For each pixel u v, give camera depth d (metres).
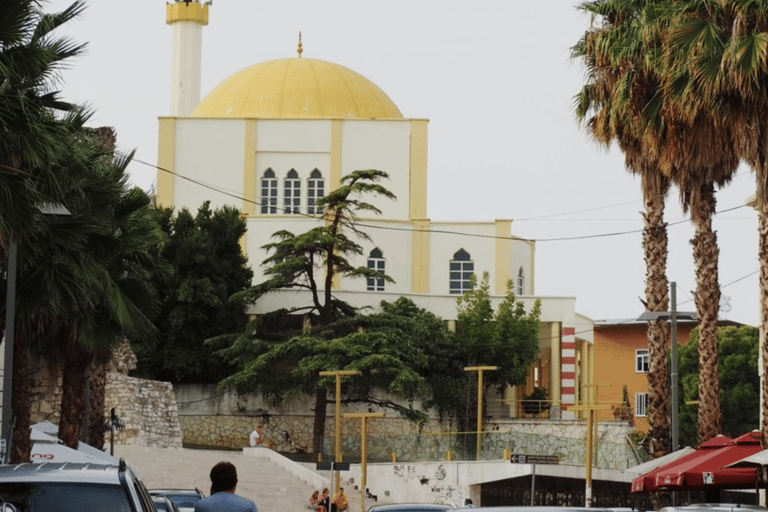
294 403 84.56
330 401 79.12
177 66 130.38
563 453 64.62
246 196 110.81
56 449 37.34
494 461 67.31
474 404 86.06
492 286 103.88
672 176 42.12
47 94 29.34
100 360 43.19
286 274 81.81
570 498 66.31
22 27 27.91
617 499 63.34
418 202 110.81
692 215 42.31
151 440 74.75
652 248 44.50
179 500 31.14
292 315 89.81
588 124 44.16
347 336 78.88
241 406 84.56
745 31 33.22
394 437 73.06
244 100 115.12
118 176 37.69
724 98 34.47
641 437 84.69
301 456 81.81
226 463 16.95
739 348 95.44
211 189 110.69
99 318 38.09
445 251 104.50
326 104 114.69
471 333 90.31
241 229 88.62
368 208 81.88
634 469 38.31
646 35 37.84
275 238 104.38
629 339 113.75
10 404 29.84
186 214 87.88
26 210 27.83
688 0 36.34
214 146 111.25
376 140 111.44
